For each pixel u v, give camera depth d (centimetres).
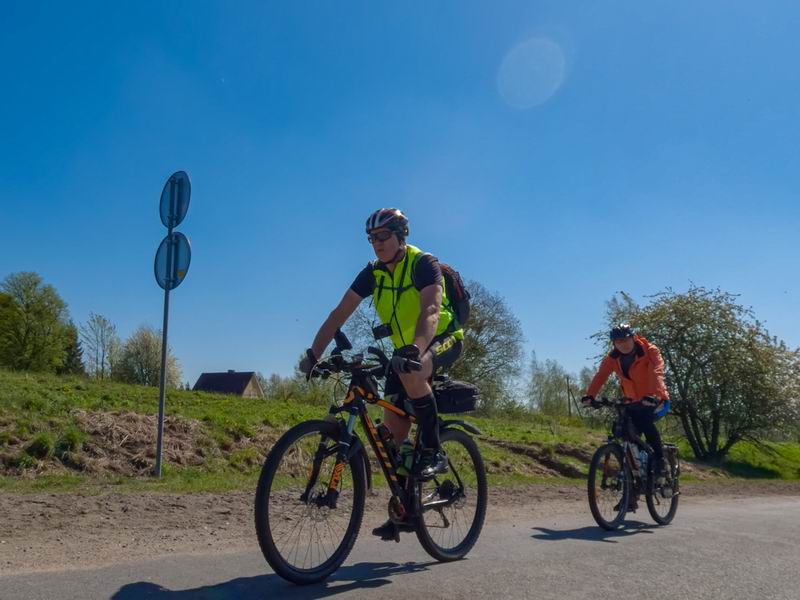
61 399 1027
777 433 2477
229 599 357
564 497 966
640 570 444
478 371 3522
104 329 3900
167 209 876
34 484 743
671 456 720
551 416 3634
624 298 2617
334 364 415
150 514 628
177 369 3991
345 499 415
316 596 364
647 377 703
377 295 448
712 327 2438
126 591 363
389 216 431
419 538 445
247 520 630
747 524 690
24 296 4356
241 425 1100
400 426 450
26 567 423
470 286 3572
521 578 411
